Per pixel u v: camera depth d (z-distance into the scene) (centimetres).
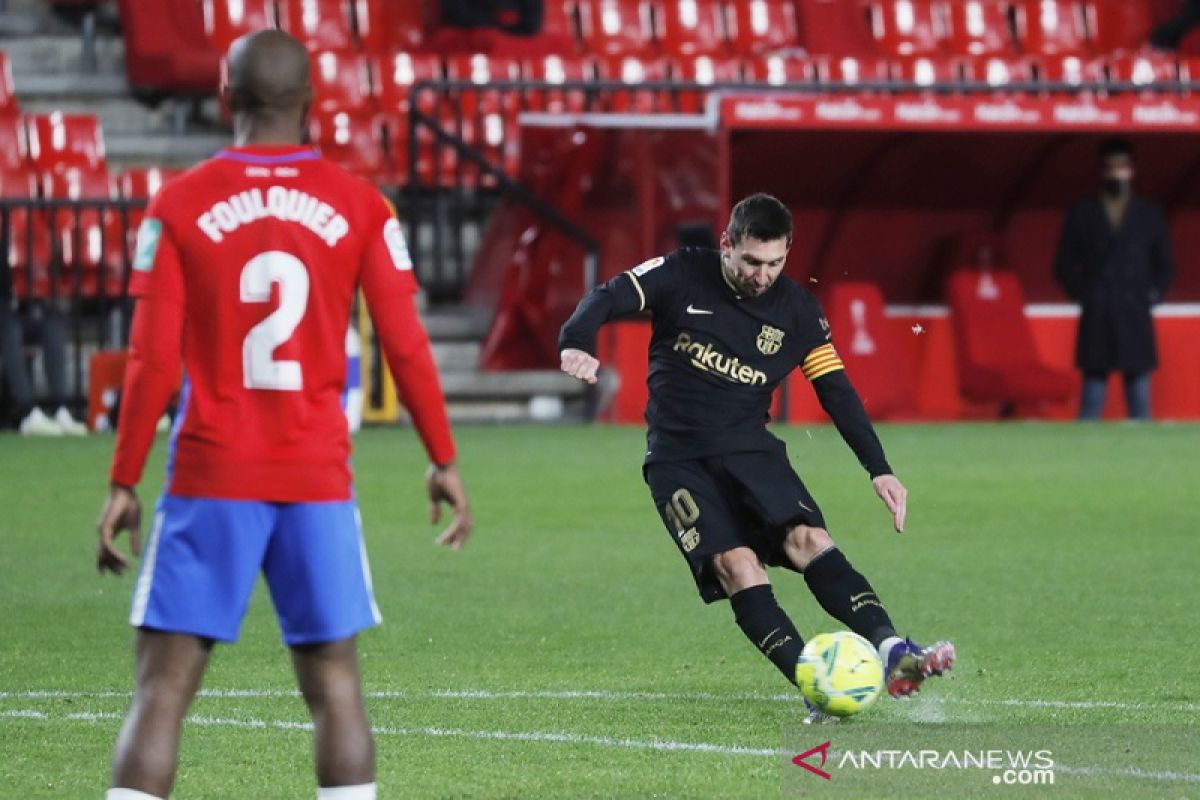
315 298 1490
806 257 6944
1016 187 6969
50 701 2239
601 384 6378
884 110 6278
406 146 7175
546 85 6531
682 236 6150
